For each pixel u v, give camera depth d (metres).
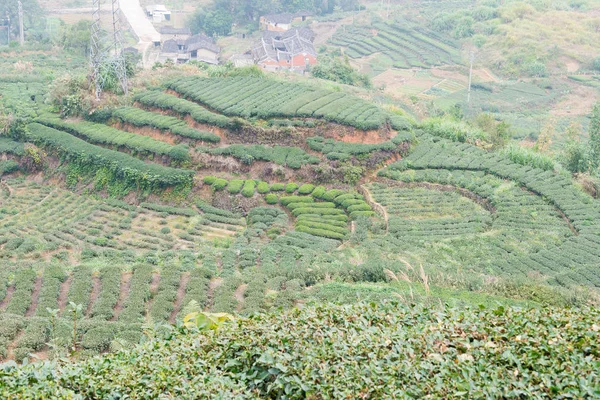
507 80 121.44
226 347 16.95
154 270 40.47
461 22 139.75
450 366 15.13
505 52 128.12
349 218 56.53
